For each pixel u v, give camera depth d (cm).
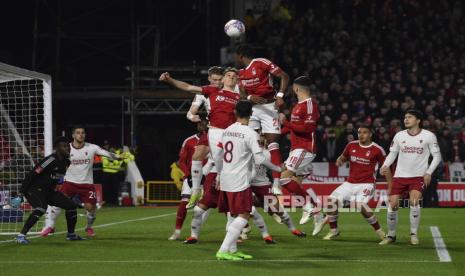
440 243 1605
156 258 1359
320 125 3231
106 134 3847
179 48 4203
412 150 1566
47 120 1873
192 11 4178
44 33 3903
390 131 3141
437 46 3847
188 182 1689
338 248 1507
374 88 3481
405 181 1581
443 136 3127
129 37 3997
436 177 3002
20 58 4053
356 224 2153
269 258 1346
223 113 1520
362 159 1669
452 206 3081
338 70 3697
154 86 3566
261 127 1636
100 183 3334
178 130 3859
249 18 3956
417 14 4012
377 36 3884
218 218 2442
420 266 1245
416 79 3516
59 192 1670
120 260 1337
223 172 1334
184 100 3434
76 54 4112
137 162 3594
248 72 1614
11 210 2092
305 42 3878
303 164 1658
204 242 1636
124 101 3578
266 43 3866
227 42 3941
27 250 1493
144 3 4084
